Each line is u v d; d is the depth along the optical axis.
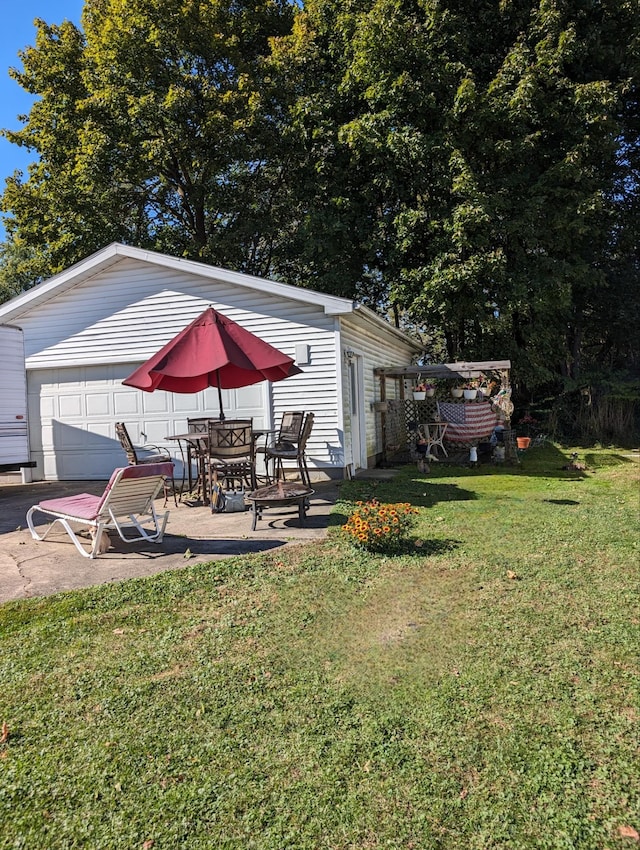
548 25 13.75
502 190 14.27
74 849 2.00
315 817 2.10
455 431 11.52
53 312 11.04
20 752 2.52
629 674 2.98
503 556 4.98
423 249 15.37
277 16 18.25
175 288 10.38
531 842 1.96
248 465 7.77
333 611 3.87
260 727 2.63
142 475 5.43
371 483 9.20
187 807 2.17
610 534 5.68
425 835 2.01
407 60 14.02
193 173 18.19
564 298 14.05
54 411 11.16
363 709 2.74
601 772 2.28
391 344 14.88
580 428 15.72
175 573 4.72
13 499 9.02
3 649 3.50
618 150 16.23
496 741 2.47
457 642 3.38
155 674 3.15
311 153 16.25
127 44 15.78
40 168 17.45
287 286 9.60
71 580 4.71
